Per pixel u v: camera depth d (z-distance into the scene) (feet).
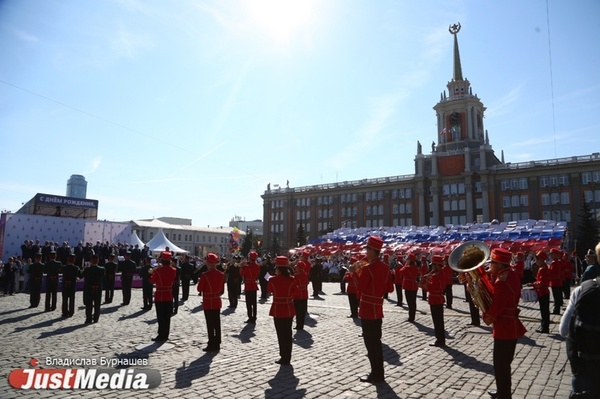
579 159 231.91
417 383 22.49
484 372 24.67
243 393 20.49
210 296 30.48
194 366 25.62
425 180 273.13
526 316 47.91
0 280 82.43
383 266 23.93
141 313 49.78
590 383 10.88
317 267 76.33
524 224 140.97
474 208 255.29
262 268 69.41
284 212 336.29
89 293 42.19
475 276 19.19
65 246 81.87
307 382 22.48
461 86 290.15
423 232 150.41
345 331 38.86
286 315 26.71
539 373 24.38
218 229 435.53
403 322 44.39
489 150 256.52
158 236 131.85
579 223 224.74
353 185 302.04
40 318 45.21
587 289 11.39
